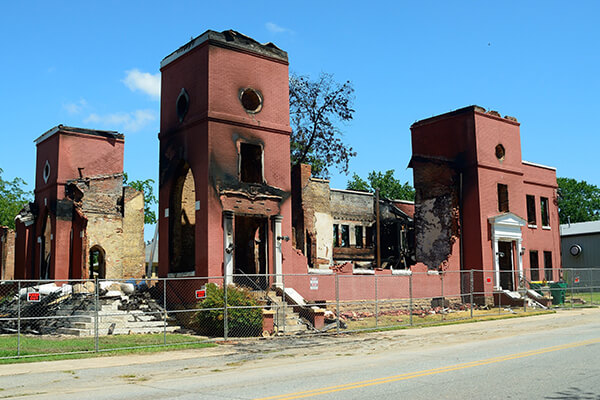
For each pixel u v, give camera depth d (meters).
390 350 15.76
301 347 16.83
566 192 75.94
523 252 36.16
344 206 42.59
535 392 9.45
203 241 23.08
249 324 19.89
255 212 24.44
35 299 15.09
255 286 24.55
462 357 13.85
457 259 33.81
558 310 30.95
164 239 25.45
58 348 16.36
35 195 38.00
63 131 35.69
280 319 21.61
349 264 27.53
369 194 44.56
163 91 26.75
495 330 20.86
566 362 12.67
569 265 53.06
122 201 38.50
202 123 23.88
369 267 42.38
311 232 38.09
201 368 13.08
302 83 45.72
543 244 40.66
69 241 34.56
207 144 23.45
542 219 41.97
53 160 35.91
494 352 14.61
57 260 33.78
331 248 39.75
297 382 10.71
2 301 27.53
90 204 36.94
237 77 24.72
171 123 25.88
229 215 23.41
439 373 11.44
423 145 37.09
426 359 13.66
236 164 24.16
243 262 27.39
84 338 18.91
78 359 14.66
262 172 24.97
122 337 19.16
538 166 41.44
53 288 26.14
